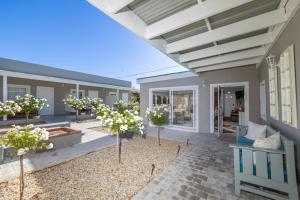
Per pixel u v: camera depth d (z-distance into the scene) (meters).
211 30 2.92
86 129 6.80
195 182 2.43
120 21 2.30
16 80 9.37
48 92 11.05
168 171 2.80
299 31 2.00
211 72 6.19
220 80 5.98
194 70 5.63
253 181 2.10
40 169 2.74
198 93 6.51
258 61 4.62
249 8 2.34
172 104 7.35
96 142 4.74
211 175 2.66
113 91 16.34
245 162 2.16
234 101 11.41
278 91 3.09
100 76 14.85
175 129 7.06
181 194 2.12
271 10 2.39
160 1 2.23
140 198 2.02
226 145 4.52
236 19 2.64
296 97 2.16
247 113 5.39
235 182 2.17
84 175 2.59
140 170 2.81
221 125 6.00
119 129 3.05
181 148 4.20
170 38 3.34
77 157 3.42
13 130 1.90
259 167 2.08
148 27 2.80
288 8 2.15
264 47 3.72
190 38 3.19
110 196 2.03
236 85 5.70
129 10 2.44
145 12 2.50
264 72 4.34
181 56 4.21
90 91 13.97
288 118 2.39
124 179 2.48
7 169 2.76
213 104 6.20
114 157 3.45
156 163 3.14
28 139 1.86
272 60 3.20
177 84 7.16
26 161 3.15
